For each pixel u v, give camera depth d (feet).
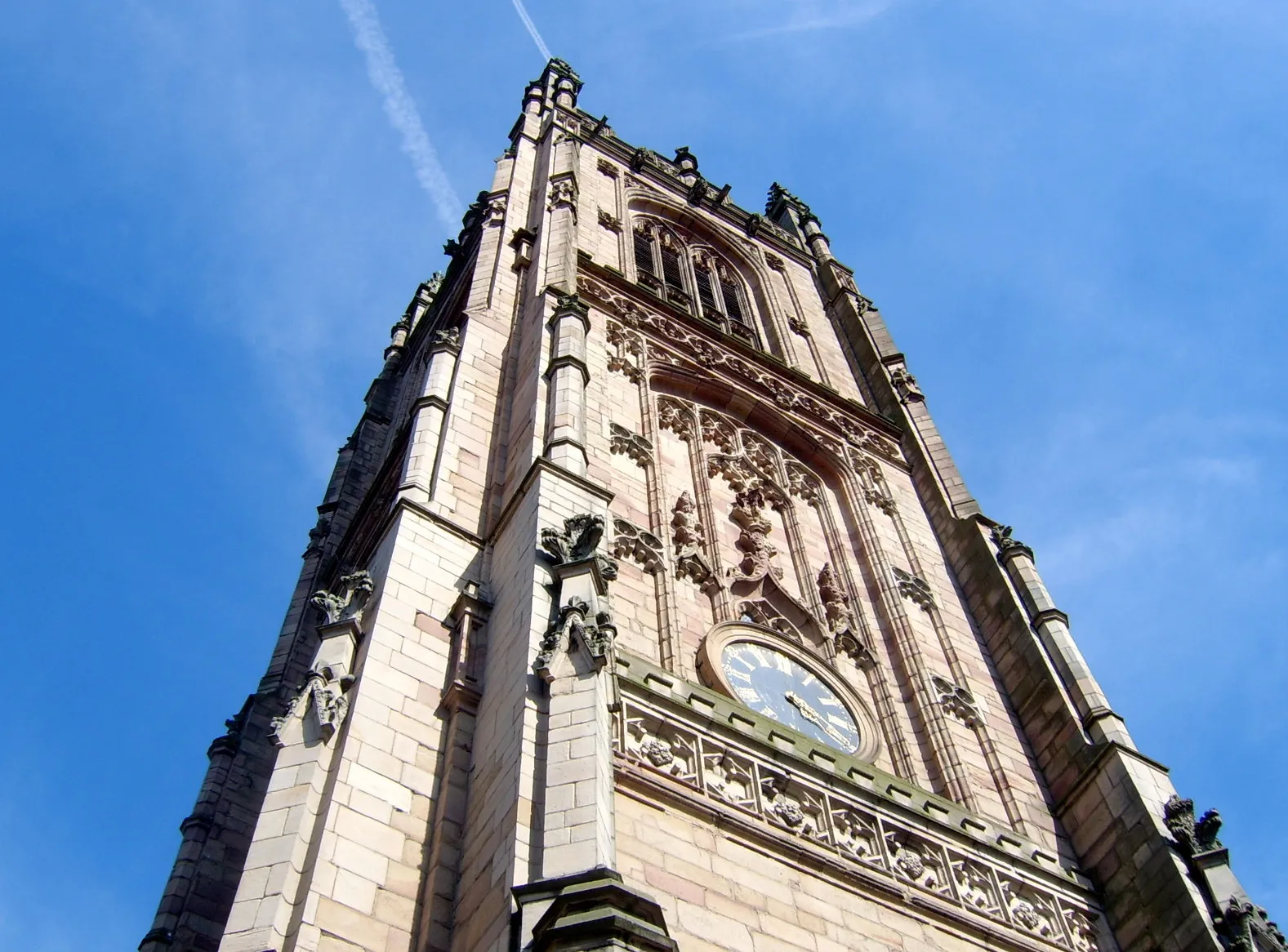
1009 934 88.58
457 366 117.60
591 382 127.54
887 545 137.28
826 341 190.19
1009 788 107.24
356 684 75.82
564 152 187.83
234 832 121.60
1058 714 114.62
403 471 101.60
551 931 53.42
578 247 158.71
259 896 61.77
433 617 84.48
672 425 136.26
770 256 213.05
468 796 71.41
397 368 207.82
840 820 86.69
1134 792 102.37
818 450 149.69
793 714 102.63
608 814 63.52
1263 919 91.45
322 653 78.07
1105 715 111.55
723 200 218.79
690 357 148.87
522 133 195.83
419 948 62.69
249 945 59.00
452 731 75.56
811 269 217.36
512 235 151.12
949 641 124.67
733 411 148.36
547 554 82.23
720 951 70.64
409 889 65.87
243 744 131.03
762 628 110.22
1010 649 124.88
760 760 86.17
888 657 119.75
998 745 112.68
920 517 147.13
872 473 150.82
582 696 69.77
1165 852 96.43
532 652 73.92
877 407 172.76
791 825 83.20
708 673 99.76
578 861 59.41
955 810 96.43
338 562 156.46
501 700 74.13
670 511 119.75
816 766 88.79
